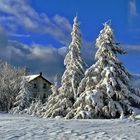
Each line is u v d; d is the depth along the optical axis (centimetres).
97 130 1567
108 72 2827
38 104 4059
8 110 7169
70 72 3431
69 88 3406
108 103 2784
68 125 1814
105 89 2839
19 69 8406
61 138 1330
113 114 2750
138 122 2038
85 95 2878
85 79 2989
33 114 3869
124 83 2953
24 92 6306
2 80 7656
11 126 1766
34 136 1389
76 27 3562
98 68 2941
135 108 2809
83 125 1823
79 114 2789
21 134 1448
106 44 2980
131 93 2884
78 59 3503
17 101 6272
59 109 3297
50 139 1313
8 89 7481
